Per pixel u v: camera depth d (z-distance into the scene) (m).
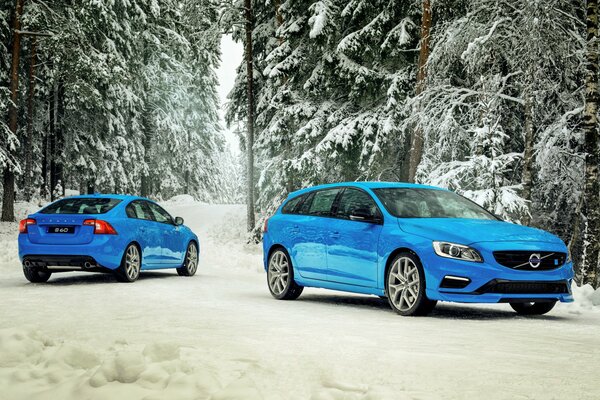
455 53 18.20
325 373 4.04
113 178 39.28
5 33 31.75
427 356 4.80
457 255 7.52
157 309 7.86
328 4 22.73
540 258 7.67
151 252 12.71
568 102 18.34
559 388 3.85
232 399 2.84
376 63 23.09
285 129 26.59
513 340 5.80
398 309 7.94
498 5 17.44
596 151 13.54
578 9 18.16
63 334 5.67
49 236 11.41
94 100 32.53
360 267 8.52
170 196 51.09
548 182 19.16
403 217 8.38
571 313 8.63
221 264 18.28
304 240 9.45
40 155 41.38
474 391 3.71
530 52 16.45
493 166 15.77
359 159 23.42
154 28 39.59
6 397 3.29
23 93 34.94
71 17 31.70
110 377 3.33
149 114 46.25
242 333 5.78
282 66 24.70
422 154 20.19
